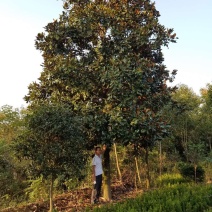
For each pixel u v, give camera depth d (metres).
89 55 9.96
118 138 9.21
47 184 11.68
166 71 10.39
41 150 7.69
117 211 6.84
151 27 9.89
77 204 9.56
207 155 16.19
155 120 8.99
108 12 9.90
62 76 9.56
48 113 7.84
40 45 10.27
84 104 9.56
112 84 8.91
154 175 13.44
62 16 10.52
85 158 8.60
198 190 8.32
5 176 12.98
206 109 18.22
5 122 20.89
